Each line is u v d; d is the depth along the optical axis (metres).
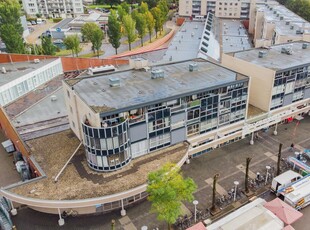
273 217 43.25
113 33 121.12
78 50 120.75
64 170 49.41
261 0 183.50
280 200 46.03
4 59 87.69
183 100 52.88
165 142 54.69
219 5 178.75
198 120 56.53
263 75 63.97
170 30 171.38
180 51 107.81
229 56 72.19
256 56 72.12
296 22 117.44
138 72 62.44
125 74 61.53
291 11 152.62
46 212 47.53
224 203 49.03
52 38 148.25
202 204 48.97
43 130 61.78
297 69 65.25
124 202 48.28
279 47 79.62
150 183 41.78
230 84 56.38
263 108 66.44
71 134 59.56
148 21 142.12
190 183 42.03
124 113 48.16
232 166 57.47
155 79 58.69
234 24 163.50
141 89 54.31
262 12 137.00
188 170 56.56
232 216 43.62
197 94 53.88
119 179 47.50
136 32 157.38
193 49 109.56
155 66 65.81
